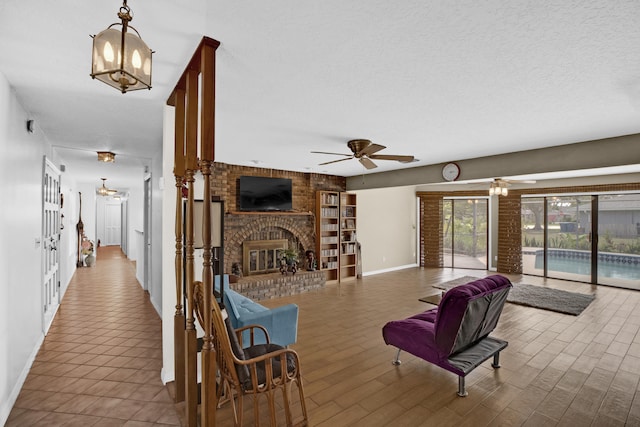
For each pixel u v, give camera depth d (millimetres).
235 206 5660
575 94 2314
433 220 8664
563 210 7098
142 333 3760
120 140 3816
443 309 2559
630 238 6258
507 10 1360
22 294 2623
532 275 7508
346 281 6996
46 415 2223
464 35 1565
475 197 8312
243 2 1305
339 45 1670
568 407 2420
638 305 5086
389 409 2393
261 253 5957
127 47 1202
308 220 6586
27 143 2742
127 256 10062
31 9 1353
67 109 2705
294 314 3301
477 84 2160
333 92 2322
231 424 2201
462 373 2520
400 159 3619
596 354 3311
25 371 2717
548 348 3453
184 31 1533
